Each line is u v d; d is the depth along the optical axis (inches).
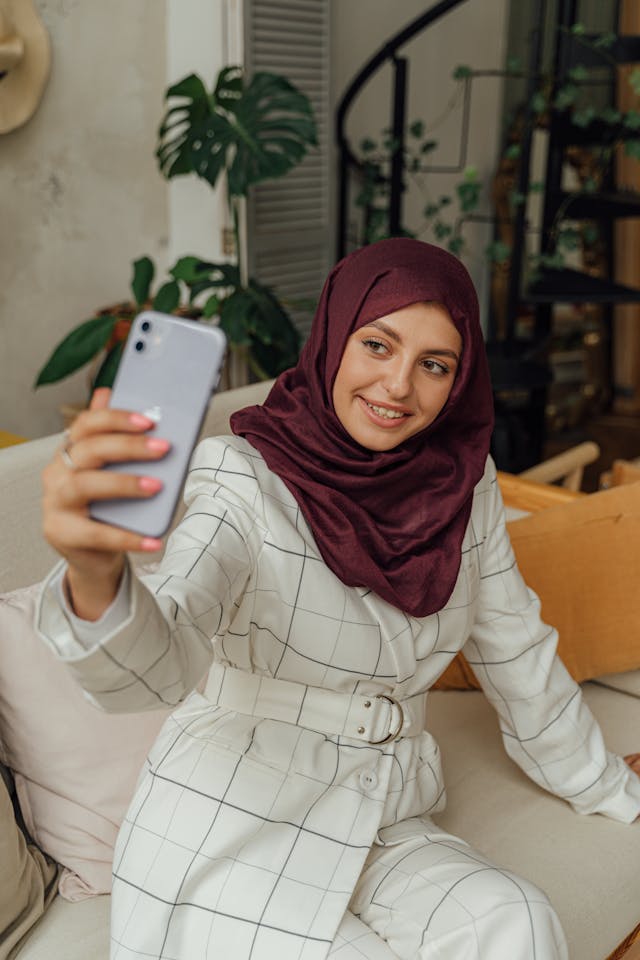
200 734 49.1
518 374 171.8
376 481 49.6
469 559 54.8
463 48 187.3
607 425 203.2
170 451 32.1
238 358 138.4
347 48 164.2
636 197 169.0
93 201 131.2
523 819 62.6
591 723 61.4
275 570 46.8
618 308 205.5
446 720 74.2
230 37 131.1
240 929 44.6
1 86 115.3
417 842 49.8
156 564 68.1
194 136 123.7
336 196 170.2
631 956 50.2
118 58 129.6
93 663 33.3
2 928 50.3
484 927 43.2
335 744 49.5
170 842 46.3
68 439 32.1
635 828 61.9
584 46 164.7
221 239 140.0
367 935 45.3
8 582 58.2
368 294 48.5
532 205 215.2
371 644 48.9
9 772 57.4
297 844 46.2
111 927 47.3
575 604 77.2
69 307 131.4
